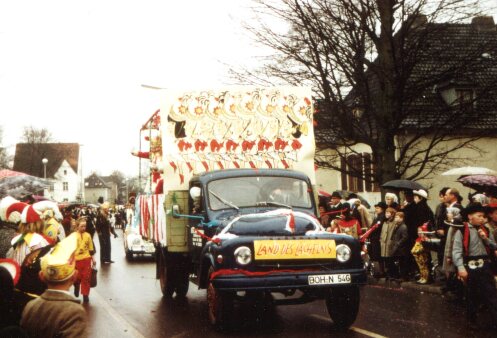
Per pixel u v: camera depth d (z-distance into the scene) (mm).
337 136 20734
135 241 21938
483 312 9602
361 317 9422
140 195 16203
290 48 20422
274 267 8062
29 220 6996
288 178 10273
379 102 20781
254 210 9758
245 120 11156
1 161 76312
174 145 10898
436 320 9039
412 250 12891
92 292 13477
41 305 3781
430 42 20734
